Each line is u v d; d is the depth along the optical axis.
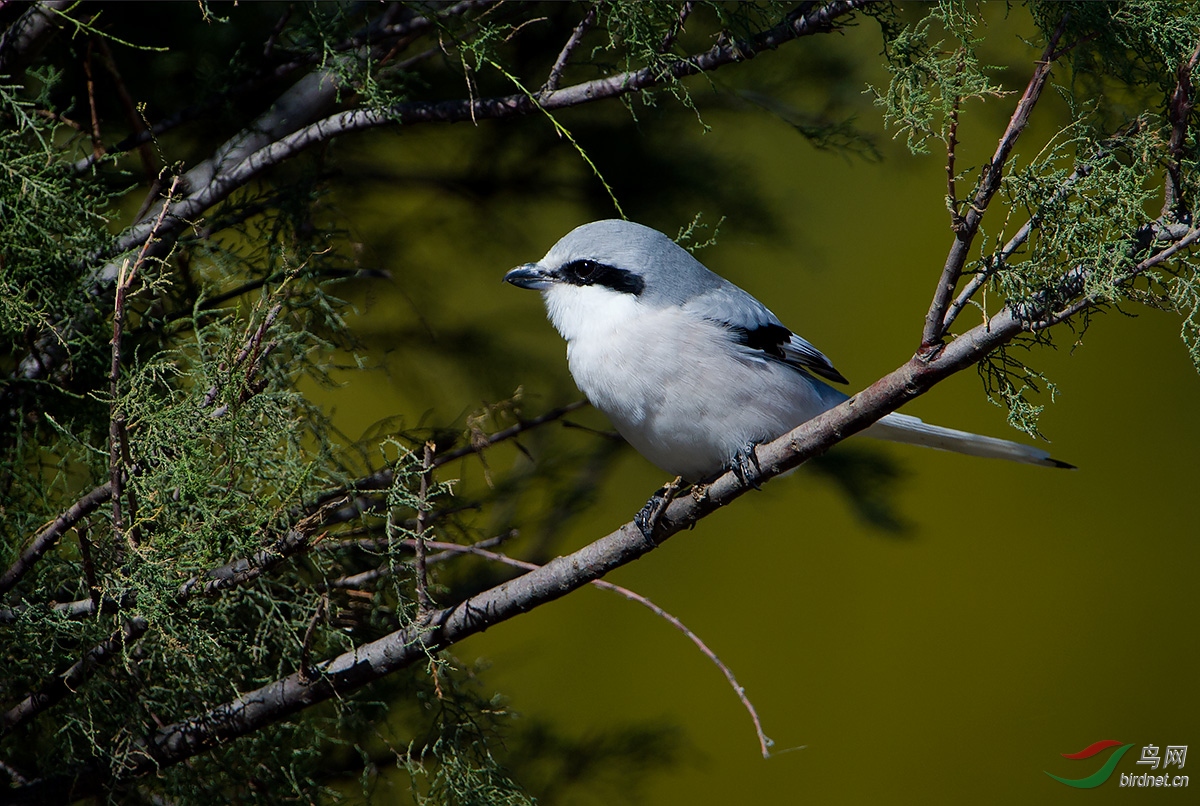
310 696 5.39
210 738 5.38
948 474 13.57
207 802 5.57
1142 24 4.85
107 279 5.70
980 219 4.55
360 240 7.51
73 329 5.59
